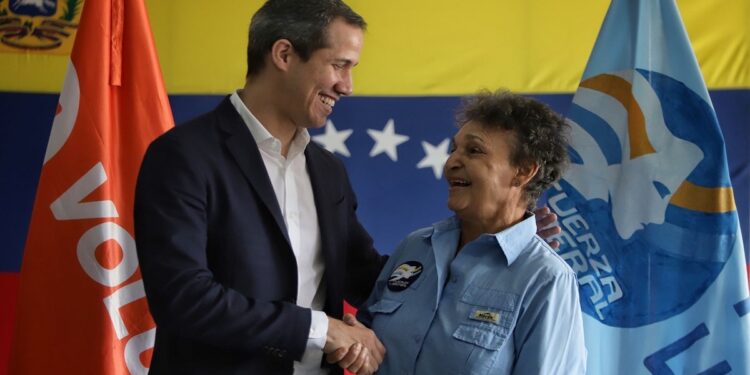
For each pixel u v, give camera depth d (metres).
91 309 2.14
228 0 3.24
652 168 2.07
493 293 1.52
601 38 2.17
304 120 1.59
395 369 1.57
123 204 2.21
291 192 1.62
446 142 3.23
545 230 1.78
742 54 3.22
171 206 1.46
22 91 3.15
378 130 3.23
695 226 2.04
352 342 1.51
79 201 2.16
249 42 1.61
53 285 2.15
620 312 2.07
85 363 2.13
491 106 1.58
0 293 3.07
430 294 1.60
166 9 3.22
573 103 2.16
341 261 1.68
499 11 3.28
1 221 3.10
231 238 1.51
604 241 2.10
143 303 2.20
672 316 2.04
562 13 3.28
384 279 1.75
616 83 2.14
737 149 3.19
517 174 1.56
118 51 2.22
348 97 3.24
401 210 3.21
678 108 2.08
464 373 1.47
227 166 1.53
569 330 1.50
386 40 3.27
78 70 2.20
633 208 2.08
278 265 1.56
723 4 3.24
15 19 3.17
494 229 1.60
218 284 1.45
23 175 3.12
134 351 2.19
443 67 3.27
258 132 1.58
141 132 2.22
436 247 1.64
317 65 1.54
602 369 2.07
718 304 2.02
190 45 3.23
